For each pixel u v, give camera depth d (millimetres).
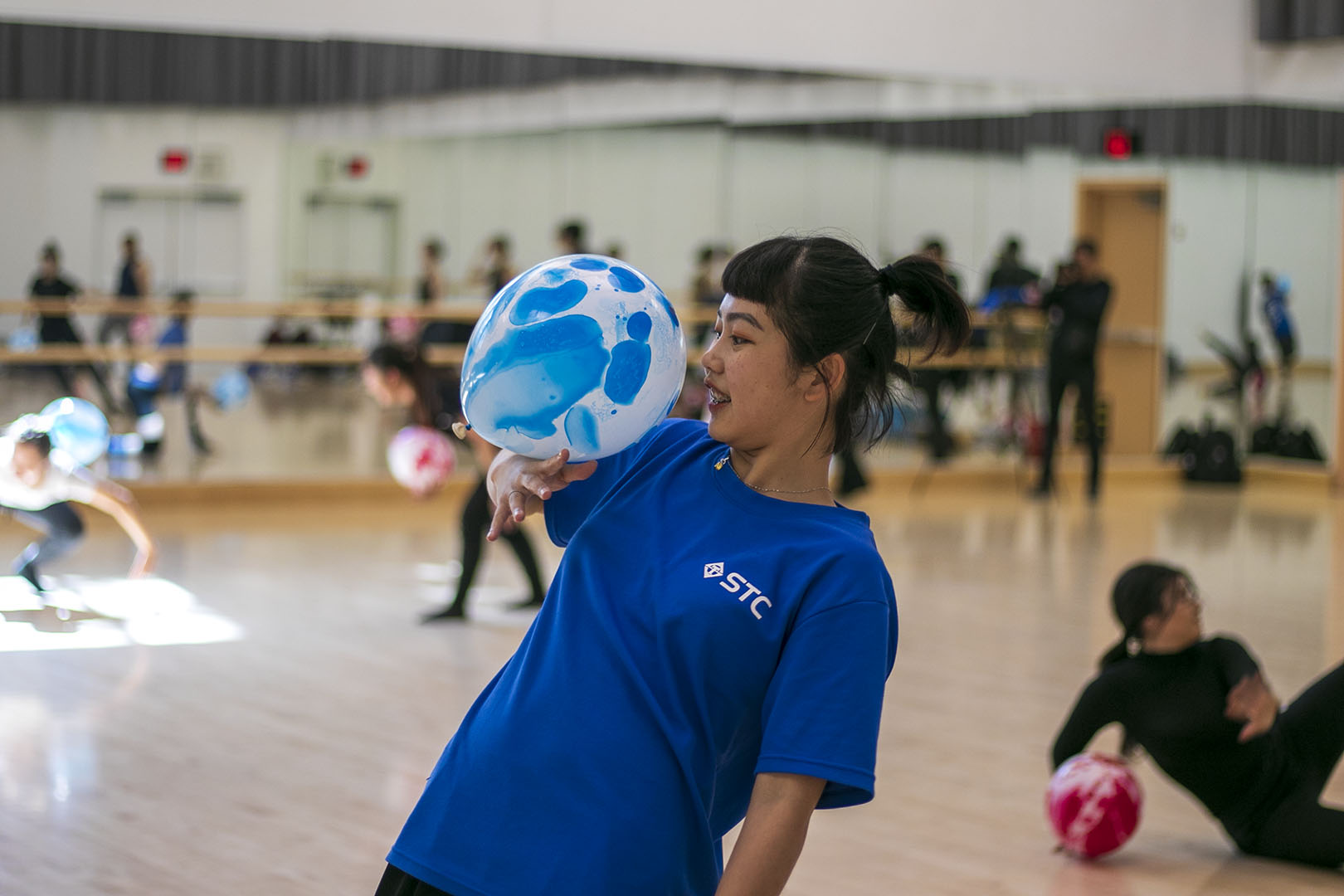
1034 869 3076
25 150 8188
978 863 3107
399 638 5238
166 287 8492
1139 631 3121
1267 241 11250
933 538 8156
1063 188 10836
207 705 4262
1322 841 3055
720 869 1312
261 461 8750
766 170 9992
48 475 5496
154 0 8344
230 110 8578
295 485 8773
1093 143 10836
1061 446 11250
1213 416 11461
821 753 1155
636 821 1194
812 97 10039
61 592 5898
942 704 4492
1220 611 6180
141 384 8430
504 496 1331
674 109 9742
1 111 8125
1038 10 10383
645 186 9727
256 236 8711
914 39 10133
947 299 1325
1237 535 8594
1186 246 11242
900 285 1317
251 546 7207
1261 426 11531
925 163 10383
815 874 3014
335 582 6305
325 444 8875
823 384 1257
